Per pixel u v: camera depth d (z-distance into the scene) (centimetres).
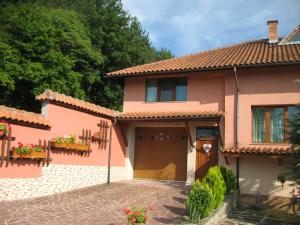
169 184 1600
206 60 1767
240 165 1464
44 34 2372
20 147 1118
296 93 1455
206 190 990
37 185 1213
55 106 1312
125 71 1794
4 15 2439
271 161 1419
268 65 1448
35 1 2933
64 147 1308
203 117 1491
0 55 2134
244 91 1543
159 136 1798
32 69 2227
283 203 1367
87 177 1482
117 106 3080
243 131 1510
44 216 966
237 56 1723
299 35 1841
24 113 1177
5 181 1086
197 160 1625
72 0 3522
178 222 961
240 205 1399
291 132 1123
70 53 2652
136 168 1820
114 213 1052
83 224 919
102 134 1589
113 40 2980
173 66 1725
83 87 2917
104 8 3206
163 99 1762
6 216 930
